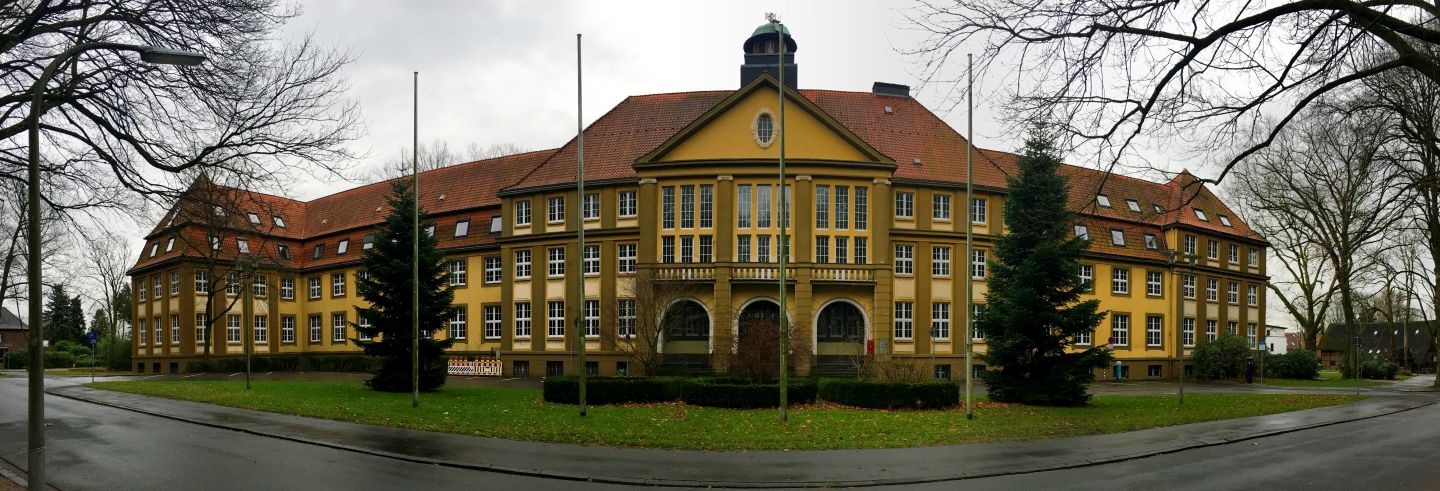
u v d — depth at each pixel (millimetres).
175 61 12469
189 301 57969
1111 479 14742
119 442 19188
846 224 45375
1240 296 61719
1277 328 90938
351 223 61750
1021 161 31141
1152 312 55438
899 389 26656
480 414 24438
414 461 16594
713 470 15539
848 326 45594
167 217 22516
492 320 52031
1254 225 55688
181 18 19312
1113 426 22547
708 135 45875
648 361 39844
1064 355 30094
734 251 44844
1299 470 15688
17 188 21516
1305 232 49000
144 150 20516
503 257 50594
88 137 20453
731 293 43469
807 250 44406
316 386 35312
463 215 55156
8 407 28297
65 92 19094
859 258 45375
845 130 45312
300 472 15266
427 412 25000
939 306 47844
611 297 46125
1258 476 15008
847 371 42719
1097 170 11219
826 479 14688
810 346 42344
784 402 22594
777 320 42188
